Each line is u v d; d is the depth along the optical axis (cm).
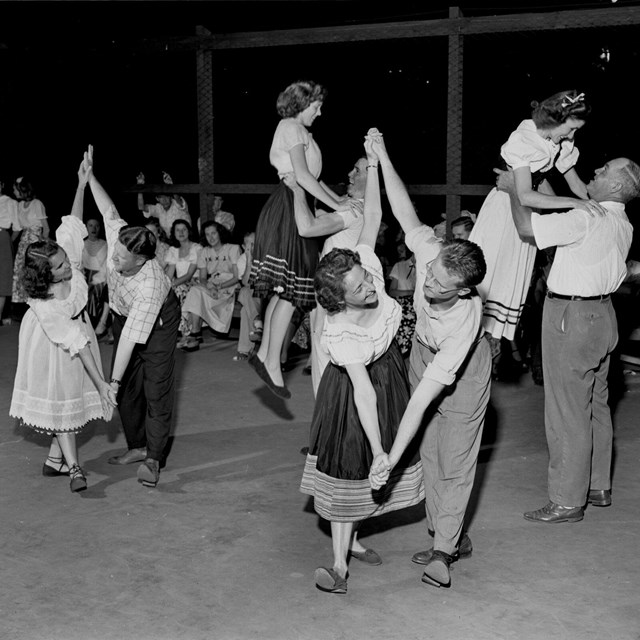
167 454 613
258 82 1450
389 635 373
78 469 537
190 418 704
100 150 1420
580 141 1291
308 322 881
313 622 384
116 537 476
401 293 922
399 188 437
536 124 434
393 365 402
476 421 411
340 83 1434
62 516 505
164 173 1209
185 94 1450
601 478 514
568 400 480
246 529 486
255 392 781
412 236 429
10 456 611
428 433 431
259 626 381
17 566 441
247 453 616
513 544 462
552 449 491
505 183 446
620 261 475
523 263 456
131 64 1336
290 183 478
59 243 545
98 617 390
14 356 926
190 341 949
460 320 376
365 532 480
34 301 512
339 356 378
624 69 1251
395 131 1445
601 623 381
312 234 469
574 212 459
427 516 461
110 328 1003
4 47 1266
